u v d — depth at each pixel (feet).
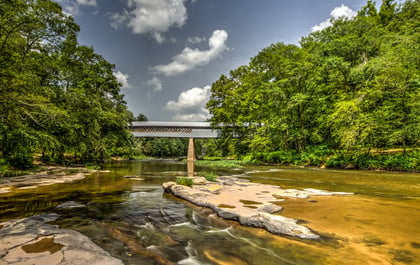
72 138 54.49
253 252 9.48
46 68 48.65
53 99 50.60
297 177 38.11
